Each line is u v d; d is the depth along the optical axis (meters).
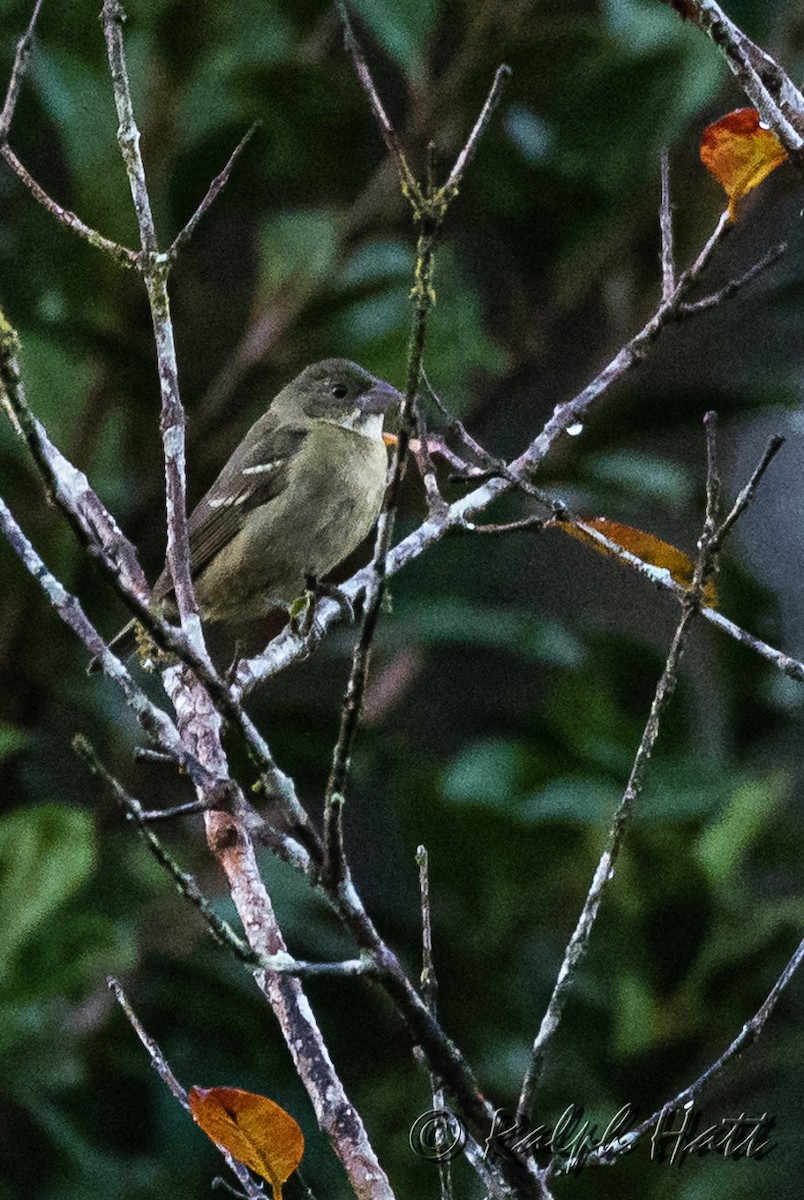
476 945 9.90
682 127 10.89
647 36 10.77
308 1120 9.54
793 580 13.21
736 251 11.88
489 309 12.16
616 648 10.66
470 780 9.68
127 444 11.31
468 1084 5.15
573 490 11.23
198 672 5.12
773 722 10.09
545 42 10.62
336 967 5.01
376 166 11.36
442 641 10.99
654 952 8.84
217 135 10.78
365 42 12.45
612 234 11.40
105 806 10.73
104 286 10.78
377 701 11.38
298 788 10.91
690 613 5.82
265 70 10.54
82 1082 9.46
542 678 12.62
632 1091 8.78
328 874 5.05
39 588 10.81
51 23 10.80
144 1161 9.39
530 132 11.00
